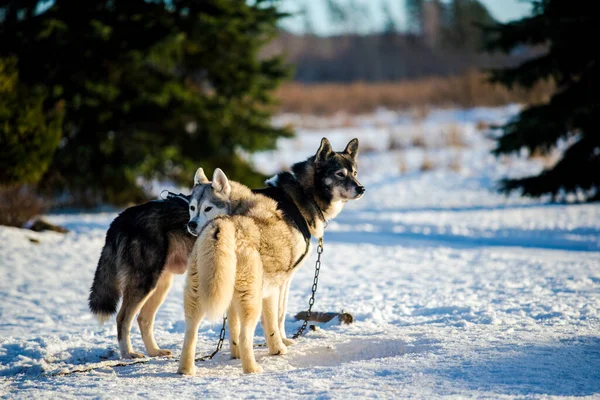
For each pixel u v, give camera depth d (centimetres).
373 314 791
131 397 457
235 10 2370
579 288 892
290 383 482
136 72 2289
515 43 2238
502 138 2223
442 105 5016
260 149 2525
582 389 445
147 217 696
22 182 1584
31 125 1532
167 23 2247
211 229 552
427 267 1203
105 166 2267
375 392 445
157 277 681
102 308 684
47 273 1167
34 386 520
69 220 1869
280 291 682
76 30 2133
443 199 2589
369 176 3222
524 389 445
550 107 2166
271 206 637
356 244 1553
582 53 2112
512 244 1485
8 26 2150
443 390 445
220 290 529
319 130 4503
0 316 873
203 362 615
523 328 645
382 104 5391
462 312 775
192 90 2505
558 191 2217
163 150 2303
